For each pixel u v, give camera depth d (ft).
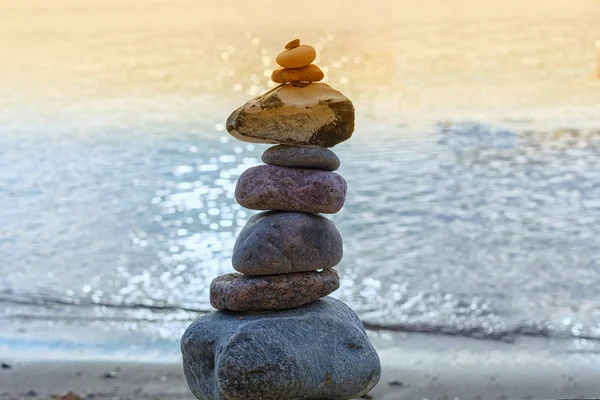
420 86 56.80
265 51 71.46
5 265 33.91
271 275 12.46
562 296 29.86
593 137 45.88
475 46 60.64
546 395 19.62
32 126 53.52
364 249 34.96
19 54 69.10
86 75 64.95
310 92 12.53
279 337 11.85
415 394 19.51
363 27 67.51
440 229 36.86
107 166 46.78
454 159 43.34
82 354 23.06
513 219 37.96
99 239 37.37
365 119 51.44
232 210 41.45
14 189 43.21
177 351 23.72
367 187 41.37
